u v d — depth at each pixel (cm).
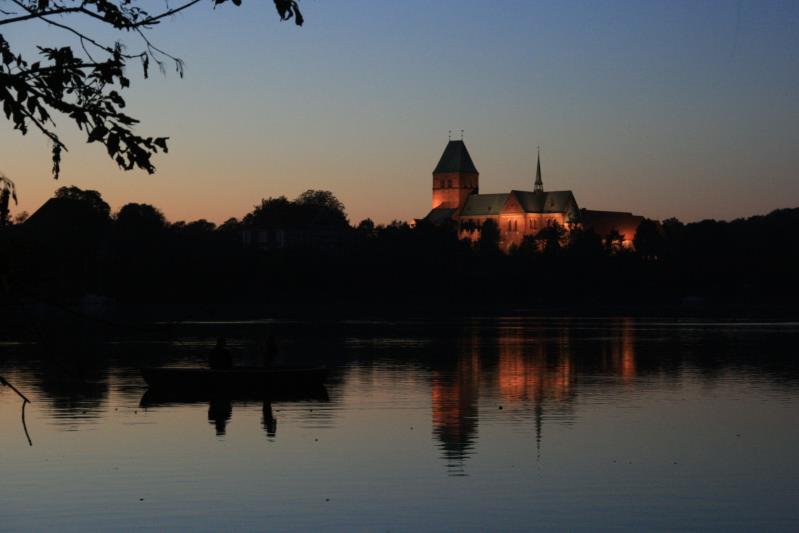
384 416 5181
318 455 4025
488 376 7481
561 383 6944
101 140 1279
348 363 8750
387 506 3152
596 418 5128
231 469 3719
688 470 3738
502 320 18238
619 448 4216
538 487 3434
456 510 3109
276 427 4778
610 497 3288
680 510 3112
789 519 3000
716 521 2980
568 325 16275
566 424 4912
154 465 3794
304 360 9150
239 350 10406
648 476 3625
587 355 9662
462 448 4216
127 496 3281
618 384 6869
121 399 5809
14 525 2920
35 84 1248
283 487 3422
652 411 5406
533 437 4503
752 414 5281
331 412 5334
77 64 1259
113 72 1266
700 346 10912
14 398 5853
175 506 3147
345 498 3259
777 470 3738
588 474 3659
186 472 3662
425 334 13575
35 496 3275
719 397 6069
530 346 11038
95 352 9969
